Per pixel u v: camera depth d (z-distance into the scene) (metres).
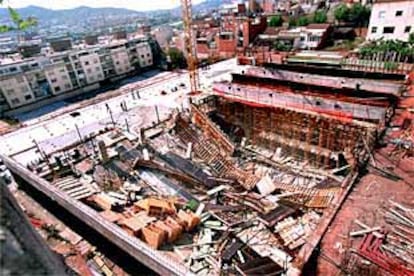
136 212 21.48
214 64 60.09
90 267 19.39
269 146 31.34
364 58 40.41
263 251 17.92
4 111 51.34
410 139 20.08
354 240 13.49
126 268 19.03
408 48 39.03
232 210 21.48
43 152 31.27
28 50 59.41
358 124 24.42
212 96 35.22
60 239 21.86
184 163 27.78
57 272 3.25
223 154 29.34
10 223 2.84
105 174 26.47
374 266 12.23
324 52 49.22
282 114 29.38
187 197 23.44
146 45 70.56
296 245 17.95
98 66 62.91
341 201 15.92
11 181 29.61
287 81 32.81
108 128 35.41
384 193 16.12
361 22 60.34
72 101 56.41
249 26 62.03
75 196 23.48
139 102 46.25
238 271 16.39
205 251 18.33
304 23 66.94
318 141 27.66
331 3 79.00
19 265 2.60
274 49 56.75
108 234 19.33
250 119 32.44
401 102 25.02
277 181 25.98
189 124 33.59
